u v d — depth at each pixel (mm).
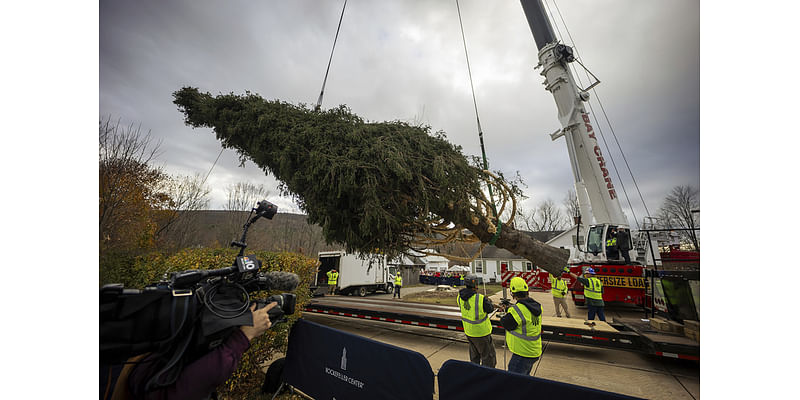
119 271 2443
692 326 4777
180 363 1395
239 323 1494
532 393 1799
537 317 3514
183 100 4312
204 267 3400
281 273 1938
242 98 4223
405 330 7848
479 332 4000
